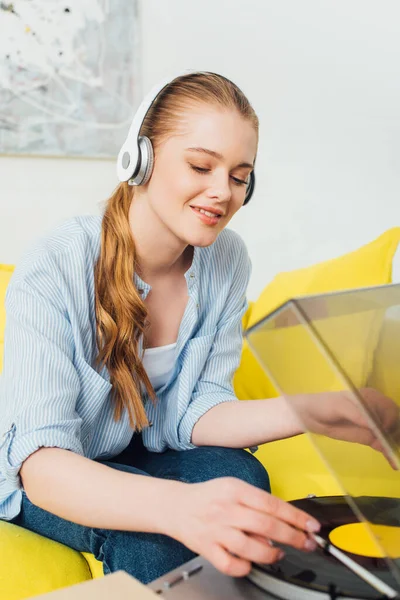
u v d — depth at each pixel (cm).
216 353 115
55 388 85
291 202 248
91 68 222
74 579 92
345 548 58
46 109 219
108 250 99
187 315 109
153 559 77
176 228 92
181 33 233
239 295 121
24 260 97
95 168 229
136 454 112
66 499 72
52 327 90
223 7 237
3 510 102
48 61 218
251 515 58
